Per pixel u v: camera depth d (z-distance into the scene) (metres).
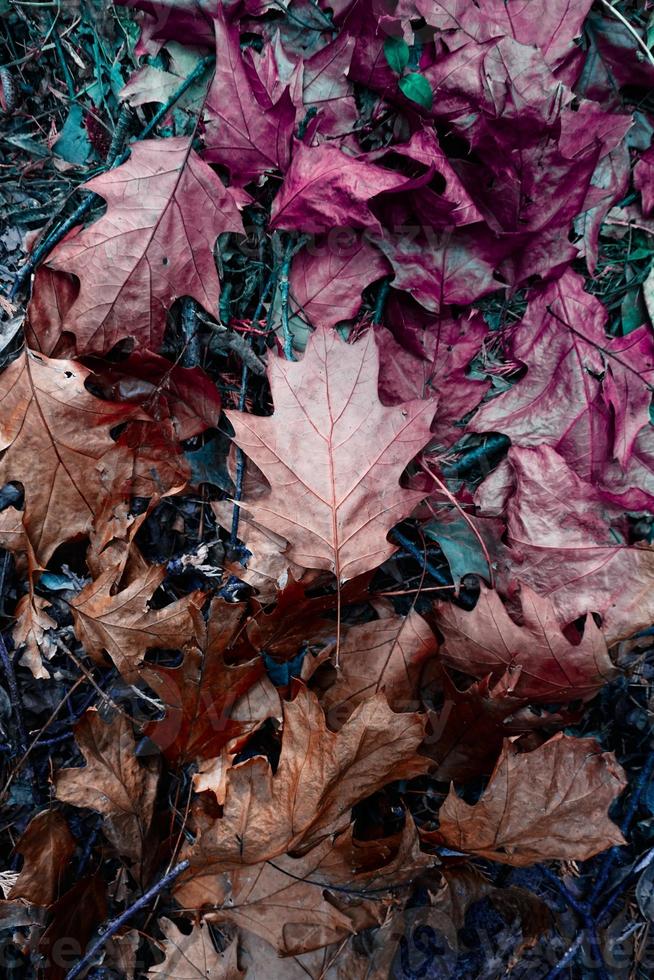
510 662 0.70
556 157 0.70
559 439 0.73
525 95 0.69
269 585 0.71
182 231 0.69
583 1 0.71
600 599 0.71
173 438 0.71
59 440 0.69
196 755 0.70
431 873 0.70
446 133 0.71
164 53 0.72
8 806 0.73
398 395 0.73
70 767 0.72
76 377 0.69
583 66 0.73
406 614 0.73
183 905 0.68
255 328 0.73
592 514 0.72
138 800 0.70
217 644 0.67
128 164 0.68
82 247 0.68
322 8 0.71
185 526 0.74
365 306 0.74
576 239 0.74
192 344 0.72
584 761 0.68
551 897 0.75
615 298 0.75
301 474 0.68
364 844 0.68
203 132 0.71
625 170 0.74
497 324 0.75
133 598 0.69
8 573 0.73
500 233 0.71
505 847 0.68
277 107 0.68
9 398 0.68
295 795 0.66
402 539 0.73
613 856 0.75
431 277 0.72
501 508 0.73
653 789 0.75
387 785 0.73
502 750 0.68
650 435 0.74
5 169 0.75
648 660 0.75
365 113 0.72
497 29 0.71
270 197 0.73
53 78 0.75
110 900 0.71
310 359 0.68
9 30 0.75
